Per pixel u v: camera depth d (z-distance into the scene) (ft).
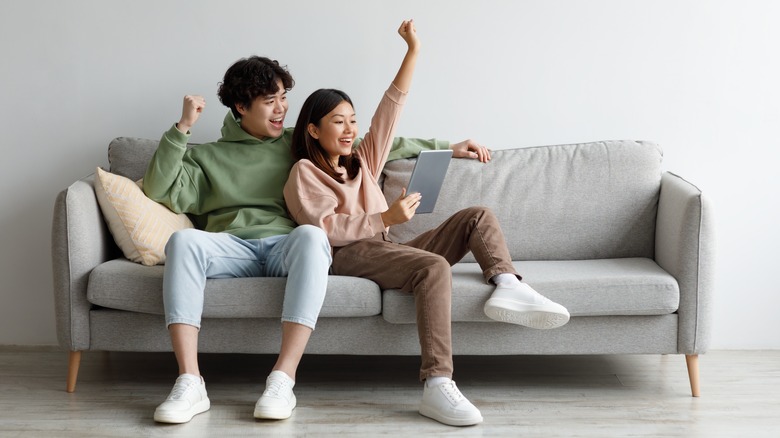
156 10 10.34
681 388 9.02
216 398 8.60
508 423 7.95
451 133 10.55
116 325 8.56
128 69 10.41
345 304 8.35
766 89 10.36
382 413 8.20
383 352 8.54
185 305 8.07
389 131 9.62
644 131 10.52
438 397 7.95
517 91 10.50
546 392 8.87
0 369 9.62
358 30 10.39
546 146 10.15
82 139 10.48
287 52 10.44
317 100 9.17
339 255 8.89
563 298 8.42
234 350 8.52
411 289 8.31
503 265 8.47
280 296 8.29
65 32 10.33
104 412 8.18
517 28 10.41
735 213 10.53
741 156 10.46
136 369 9.61
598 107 10.50
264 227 9.04
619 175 9.87
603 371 9.62
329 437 7.55
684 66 10.40
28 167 10.50
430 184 8.89
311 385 9.07
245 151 9.59
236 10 10.36
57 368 9.66
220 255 8.39
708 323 8.59
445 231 9.05
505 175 9.96
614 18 10.38
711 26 10.34
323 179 9.07
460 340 8.59
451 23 10.39
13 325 10.58
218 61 10.42
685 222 8.61
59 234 8.48
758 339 10.55
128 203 8.84
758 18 10.29
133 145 9.86
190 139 10.53
